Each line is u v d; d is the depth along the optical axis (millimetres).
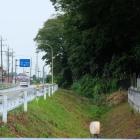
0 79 103500
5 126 9703
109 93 34719
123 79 32312
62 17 34562
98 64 40625
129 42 31453
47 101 21969
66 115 20969
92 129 2971
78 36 36062
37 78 129625
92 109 30719
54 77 66500
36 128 11953
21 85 65375
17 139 2648
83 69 49531
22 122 11508
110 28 28469
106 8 26672
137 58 28500
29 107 15492
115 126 19625
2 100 11219
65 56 61625
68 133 15750
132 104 22938
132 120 17688
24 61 56344
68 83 64125
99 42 31828
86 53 39312
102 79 38625
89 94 40562
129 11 25094
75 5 27016
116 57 34406
